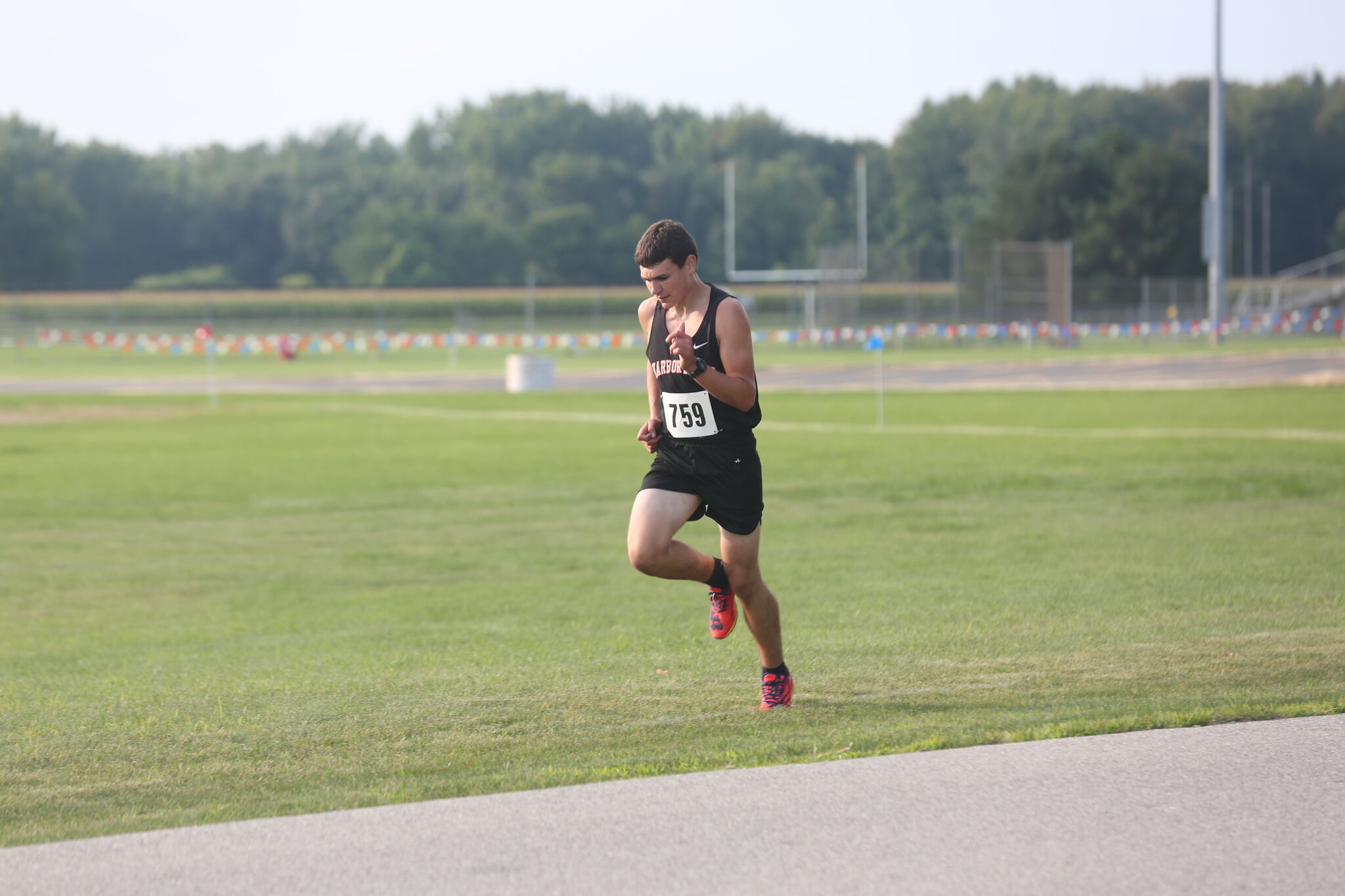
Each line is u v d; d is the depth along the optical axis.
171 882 11.41
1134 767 13.93
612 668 20.34
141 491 47.34
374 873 11.54
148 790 14.38
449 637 23.95
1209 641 20.80
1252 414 68.44
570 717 17.09
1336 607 23.91
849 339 165.00
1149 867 11.37
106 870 11.69
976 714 16.53
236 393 103.62
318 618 26.66
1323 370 106.69
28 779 14.91
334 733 16.62
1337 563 28.95
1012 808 12.80
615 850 11.95
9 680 21.22
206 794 14.19
